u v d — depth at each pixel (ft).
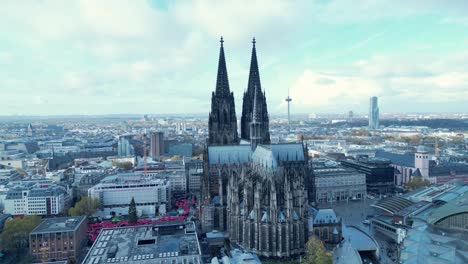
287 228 634.02
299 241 650.02
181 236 591.78
